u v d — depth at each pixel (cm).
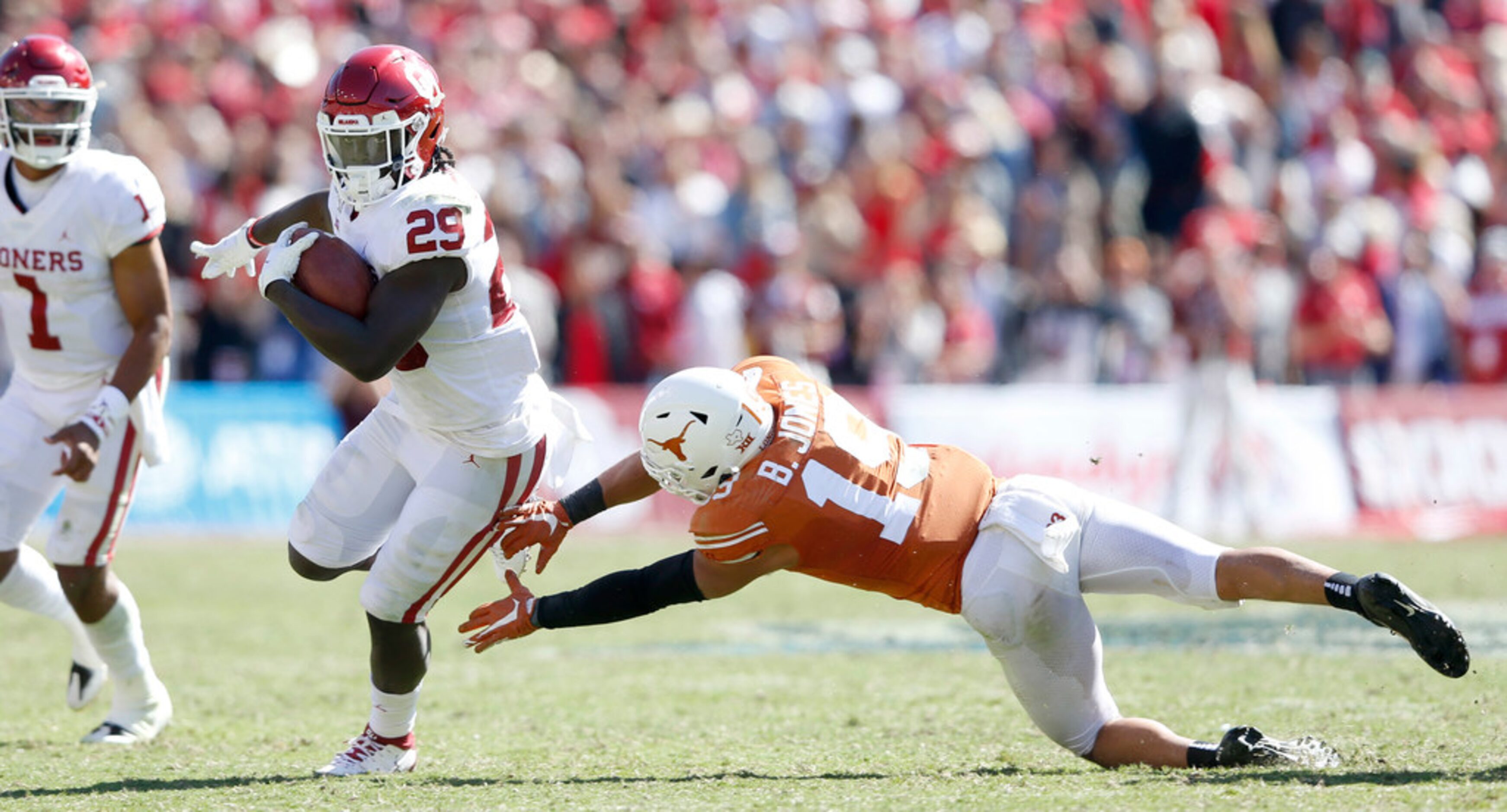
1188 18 5219
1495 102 5412
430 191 1488
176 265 4097
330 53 4828
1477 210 5091
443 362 1538
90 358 1766
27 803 1485
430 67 1533
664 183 4541
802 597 3147
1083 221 4647
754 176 4491
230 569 3391
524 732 1888
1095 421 4112
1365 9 5541
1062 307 4375
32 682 2273
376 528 1650
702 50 4988
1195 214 4659
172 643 2608
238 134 4384
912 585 1530
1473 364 4647
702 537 1491
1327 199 4653
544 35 5094
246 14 4872
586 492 1593
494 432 1570
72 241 1712
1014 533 1513
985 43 5178
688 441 1470
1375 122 5016
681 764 1670
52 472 1791
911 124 4791
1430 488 4178
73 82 1672
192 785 1562
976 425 4075
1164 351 4356
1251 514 4088
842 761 1675
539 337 4056
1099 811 1360
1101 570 1523
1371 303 4541
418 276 1479
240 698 2153
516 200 4266
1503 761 1538
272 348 4081
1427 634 1401
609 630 2761
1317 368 4503
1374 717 1853
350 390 3906
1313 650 2389
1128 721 1572
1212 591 1495
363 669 2384
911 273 4341
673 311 4194
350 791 1521
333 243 1477
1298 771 1495
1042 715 1571
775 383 1537
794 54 4959
